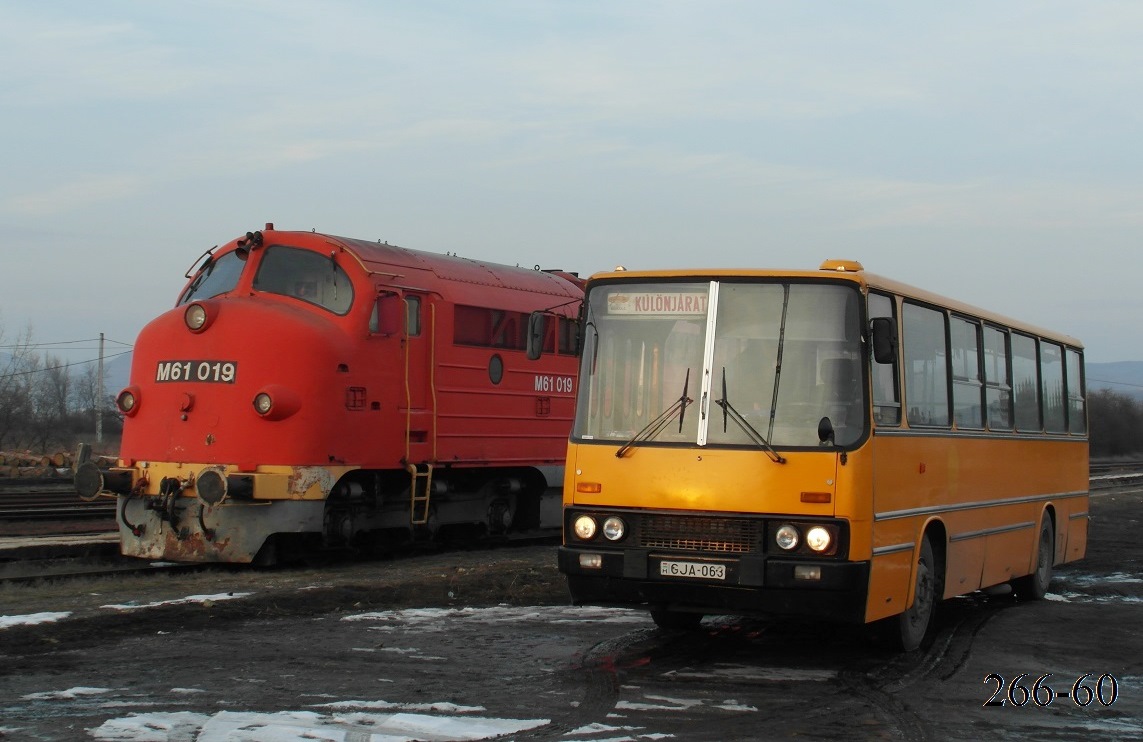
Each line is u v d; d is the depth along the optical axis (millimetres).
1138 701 9125
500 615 12500
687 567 9648
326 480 16078
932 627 11961
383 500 17578
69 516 22562
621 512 9961
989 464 13203
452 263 19312
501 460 19375
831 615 9453
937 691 9328
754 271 10102
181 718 7809
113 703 8258
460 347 18578
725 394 9898
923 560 11234
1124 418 95812
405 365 17453
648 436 10000
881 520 9953
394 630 11453
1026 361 14977
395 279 17422
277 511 15797
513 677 9352
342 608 12828
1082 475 17547
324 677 9211
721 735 7738
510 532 20859
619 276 10422
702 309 10125
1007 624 13000
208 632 11164
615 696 8766
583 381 10391
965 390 12562
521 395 19906
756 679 9555
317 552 17484
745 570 9484
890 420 10289
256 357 15914
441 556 18297
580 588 10062
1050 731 8133
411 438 17562
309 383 15945
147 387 16531
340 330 16594
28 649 10148
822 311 9930
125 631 11047
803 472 9539
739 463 9672
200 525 15852
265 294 17031
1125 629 12641
